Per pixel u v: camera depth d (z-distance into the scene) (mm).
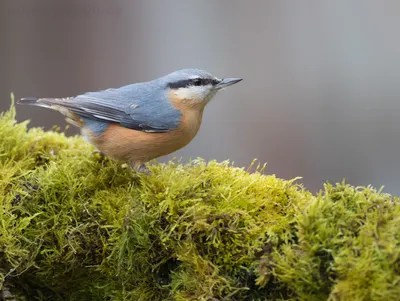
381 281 4844
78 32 15695
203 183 6492
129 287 6477
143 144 8109
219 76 14914
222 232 5840
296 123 14297
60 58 15688
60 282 6984
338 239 5199
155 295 6340
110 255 6320
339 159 13664
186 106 8320
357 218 5363
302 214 5488
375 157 13844
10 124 8070
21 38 15625
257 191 6293
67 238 6562
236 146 14242
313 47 14758
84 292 7070
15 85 15523
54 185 6770
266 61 14875
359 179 13516
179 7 15648
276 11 15117
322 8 14891
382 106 14242
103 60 15680
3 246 6480
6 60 15539
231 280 5754
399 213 5273
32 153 7996
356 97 14320
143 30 15688
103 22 15742
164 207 6125
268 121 14414
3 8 15594
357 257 5023
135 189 6809
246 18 15281
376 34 14539
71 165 7508
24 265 6551
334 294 4980
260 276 5434
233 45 15172
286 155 14000
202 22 15445
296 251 5402
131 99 8195
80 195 6820
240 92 14695
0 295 7305
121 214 6453
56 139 8414
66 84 15617
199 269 5812
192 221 5953
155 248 6211
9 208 6617
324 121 14461
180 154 14125
